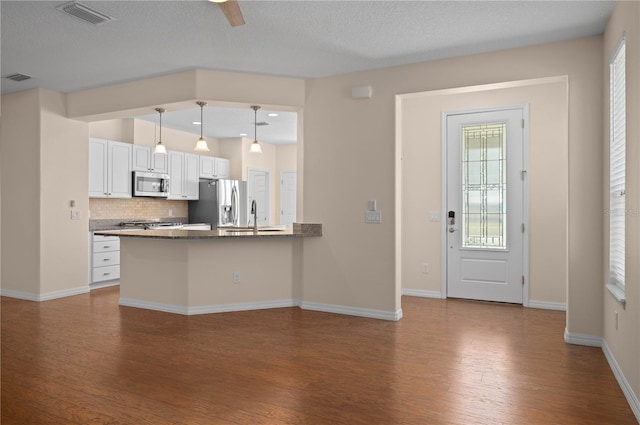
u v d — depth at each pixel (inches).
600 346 139.7
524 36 143.4
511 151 203.2
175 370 119.9
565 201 193.3
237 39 148.3
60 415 93.5
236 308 190.5
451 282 215.8
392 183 175.3
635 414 94.9
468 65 161.0
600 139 139.3
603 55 139.3
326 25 137.1
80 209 226.1
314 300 191.5
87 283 230.1
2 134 219.1
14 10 126.6
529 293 198.8
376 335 153.6
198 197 319.3
